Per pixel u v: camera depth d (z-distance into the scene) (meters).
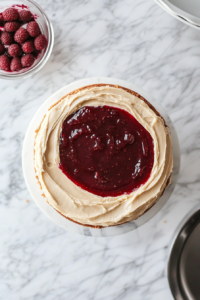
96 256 0.82
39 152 0.69
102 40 0.81
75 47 0.81
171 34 0.82
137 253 0.82
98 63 0.81
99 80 0.75
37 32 0.75
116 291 0.82
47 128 0.69
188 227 0.76
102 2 0.81
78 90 0.72
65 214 0.69
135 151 0.69
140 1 0.81
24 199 0.81
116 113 0.69
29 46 0.75
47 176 0.69
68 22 0.81
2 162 0.81
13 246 0.82
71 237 0.82
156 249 0.82
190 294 0.78
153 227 0.82
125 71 0.81
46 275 0.82
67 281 0.82
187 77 0.82
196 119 0.81
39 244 0.82
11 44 0.76
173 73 0.82
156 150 0.69
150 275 0.82
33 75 0.81
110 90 0.70
